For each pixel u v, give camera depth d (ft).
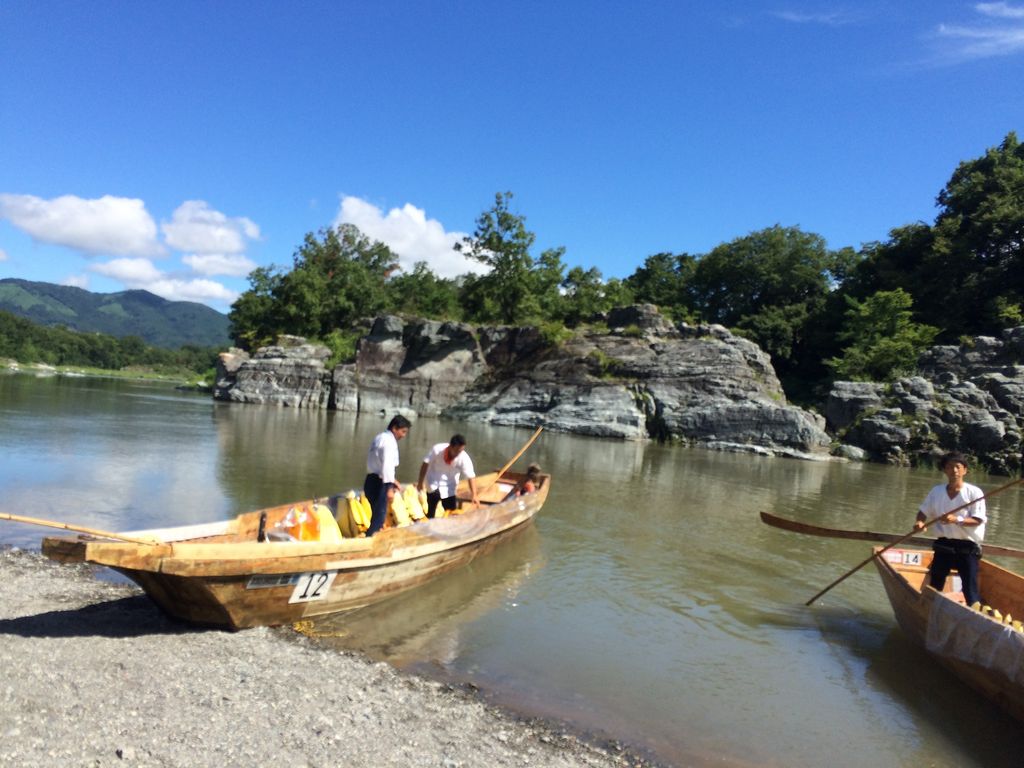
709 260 177.58
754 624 24.09
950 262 135.13
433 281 183.73
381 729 14.80
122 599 21.27
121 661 16.63
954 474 21.77
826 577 30.58
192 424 81.30
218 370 146.61
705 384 104.01
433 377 128.98
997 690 17.89
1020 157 150.41
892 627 24.59
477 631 21.67
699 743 15.74
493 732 15.29
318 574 20.29
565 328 127.54
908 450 91.25
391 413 126.00
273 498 39.40
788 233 170.71
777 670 20.22
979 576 24.38
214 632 19.27
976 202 142.92
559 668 19.29
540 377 119.03
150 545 17.01
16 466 43.68
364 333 144.87
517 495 35.65
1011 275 131.13
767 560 33.01
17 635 17.54
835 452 93.86
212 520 33.30
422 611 23.18
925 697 18.89
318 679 16.94
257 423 88.48
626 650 20.97
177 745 13.17
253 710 14.92
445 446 29.73
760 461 83.15
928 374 106.93
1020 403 90.99
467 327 129.70
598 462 69.67
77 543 16.17
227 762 12.82
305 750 13.57
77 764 12.10
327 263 187.32
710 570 30.71
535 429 109.70
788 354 152.56
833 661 21.13
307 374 131.75
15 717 13.34
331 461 55.88
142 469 46.01
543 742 15.10
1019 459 85.35
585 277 163.84
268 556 18.80
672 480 59.82
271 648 18.69
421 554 24.20
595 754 14.84
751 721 16.98
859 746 16.10
